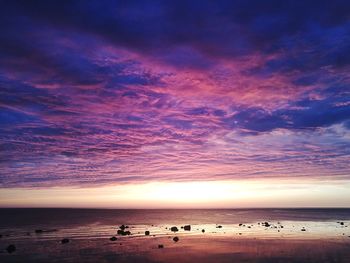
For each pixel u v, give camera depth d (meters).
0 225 85.50
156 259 39.81
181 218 125.69
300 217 134.25
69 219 113.94
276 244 50.78
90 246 49.00
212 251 44.69
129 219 116.06
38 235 62.56
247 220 111.88
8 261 38.97
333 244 50.56
